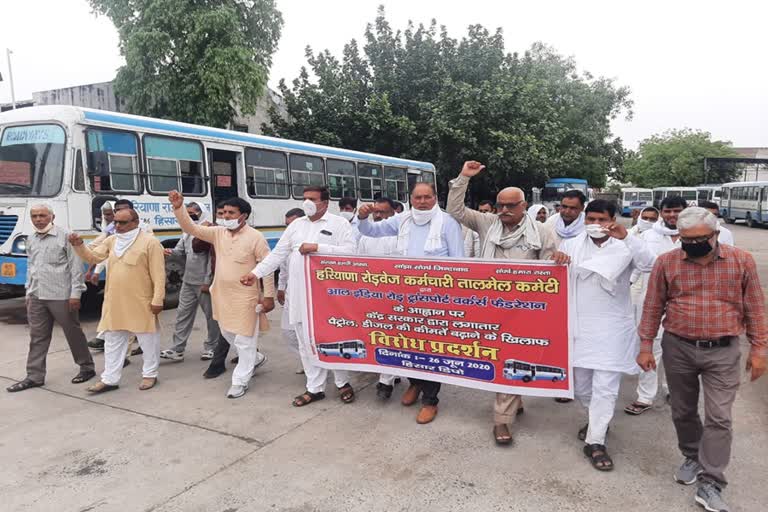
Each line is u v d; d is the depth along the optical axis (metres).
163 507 3.00
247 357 4.68
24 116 7.11
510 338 3.75
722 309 2.84
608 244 3.32
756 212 31.00
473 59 20.17
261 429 3.99
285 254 4.62
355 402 4.53
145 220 7.78
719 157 47.09
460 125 18.69
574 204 4.31
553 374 3.63
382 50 20.33
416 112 20.23
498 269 3.75
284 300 5.31
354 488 3.15
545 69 29.77
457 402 4.50
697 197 41.41
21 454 3.63
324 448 3.67
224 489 3.17
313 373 4.54
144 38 14.12
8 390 4.79
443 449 3.63
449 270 3.93
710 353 2.87
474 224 4.25
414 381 4.49
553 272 3.56
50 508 3.00
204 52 14.74
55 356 5.95
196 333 7.08
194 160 8.57
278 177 10.26
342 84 19.80
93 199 7.09
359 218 4.64
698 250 2.79
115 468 3.43
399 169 14.33
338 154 11.92
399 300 4.14
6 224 7.11
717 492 2.86
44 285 4.79
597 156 31.53
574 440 3.74
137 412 4.34
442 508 2.94
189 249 5.73
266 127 19.42
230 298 4.61
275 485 3.20
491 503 2.97
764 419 4.05
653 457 3.48
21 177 7.09
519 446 3.66
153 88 14.57
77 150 6.94
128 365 5.63
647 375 4.16
